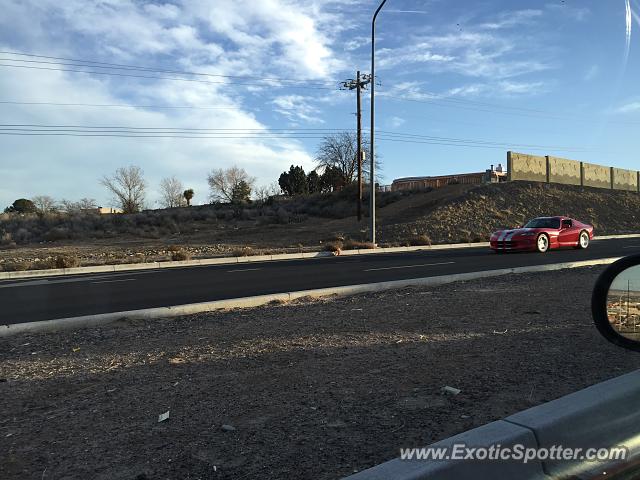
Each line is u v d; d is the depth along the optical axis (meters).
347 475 3.10
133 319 8.99
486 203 42.19
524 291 9.97
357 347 6.02
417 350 5.79
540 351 5.56
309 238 37.59
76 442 3.65
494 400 4.20
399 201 52.34
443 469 2.72
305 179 85.69
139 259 24.97
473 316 7.62
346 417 3.98
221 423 3.93
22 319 10.00
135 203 76.62
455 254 22.56
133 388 4.83
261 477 3.11
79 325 8.54
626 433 3.37
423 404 4.19
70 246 37.34
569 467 3.05
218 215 57.34
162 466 3.27
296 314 8.53
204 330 7.52
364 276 14.94
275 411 4.14
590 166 52.25
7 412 4.32
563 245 22.58
